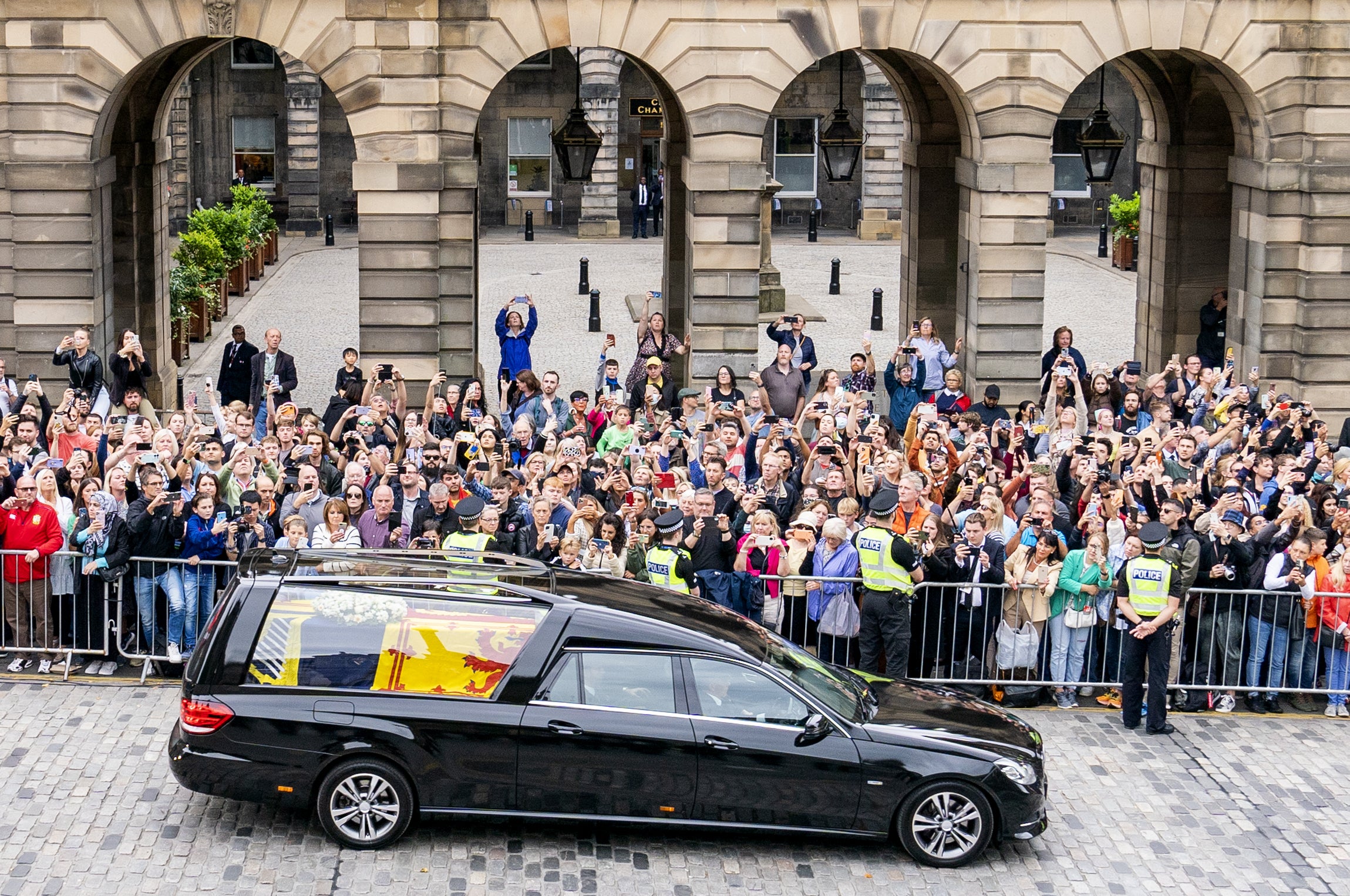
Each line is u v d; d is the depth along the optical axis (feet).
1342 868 40.68
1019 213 78.59
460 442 63.72
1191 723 49.70
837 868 39.45
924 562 49.34
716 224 78.07
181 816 40.73
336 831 38.99
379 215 76.59
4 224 75.31
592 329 114.73
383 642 38.99
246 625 38.99
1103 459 58.23
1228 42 77.05
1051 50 76.89
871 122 170.91
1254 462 60.23
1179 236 91.61
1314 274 78.89
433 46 75.15
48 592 48.83
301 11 74.38
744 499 52.06
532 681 38.75
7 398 68.08
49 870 37.86
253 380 76.13
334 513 48.65
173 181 162.71
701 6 75.77
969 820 39.52
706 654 39.14
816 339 113.80
